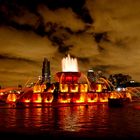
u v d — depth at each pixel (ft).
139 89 232.53
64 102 164.55
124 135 51.75
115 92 185.26
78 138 49.34
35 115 98.89
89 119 83.15
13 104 168.25
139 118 84.43
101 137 49.96
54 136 50.90
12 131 55.83
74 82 176.55
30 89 176.24
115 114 100.22
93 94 172.35
